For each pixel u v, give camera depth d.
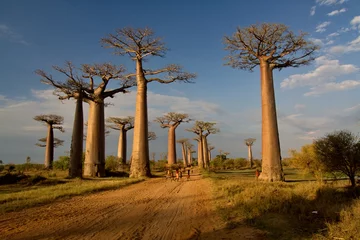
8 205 8.13
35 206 8.30
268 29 18.55
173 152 48.66
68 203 9.01
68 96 22.98
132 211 7.66
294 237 4.70
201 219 6.55
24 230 5.47
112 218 6.70
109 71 25.69
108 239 4.93
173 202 9.34
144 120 25.70
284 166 39.28
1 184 16.83
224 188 11.84
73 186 14.01
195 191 12.57
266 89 19.12
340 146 11.22
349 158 10.96
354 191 8.95
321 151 11.91
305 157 15.58
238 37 19.58
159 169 47.22
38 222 6.19
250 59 21.31
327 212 6.08
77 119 22.03
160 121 49.75
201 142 48.47
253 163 64.19
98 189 13.10
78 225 5.95
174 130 49.44
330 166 11.59
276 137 18.42
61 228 5.67
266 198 8.16
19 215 6.92
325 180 13.79
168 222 6.28
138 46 25.84
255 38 19.28
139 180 19.92
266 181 16.77
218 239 4.88
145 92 26.31
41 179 17.83
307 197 8.41
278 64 19.73
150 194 11.67
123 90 27.94
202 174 27.72
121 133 43.91
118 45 25.69
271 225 5.54
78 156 21.62
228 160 58.75
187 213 7.33
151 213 7.37
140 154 24.92
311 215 6.20
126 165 39.25
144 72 26.83
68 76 21.95
